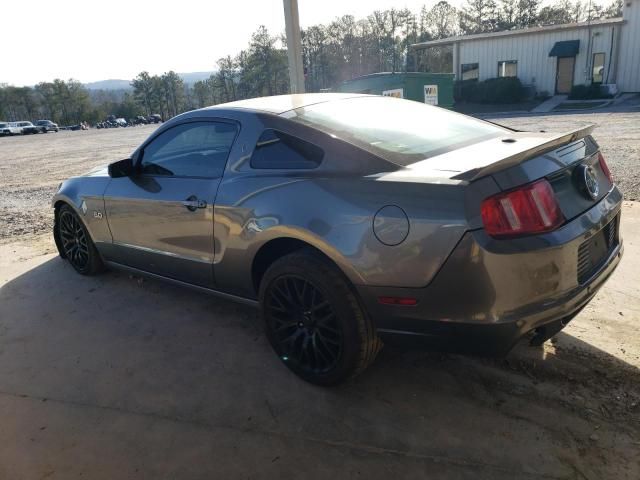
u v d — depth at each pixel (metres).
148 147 3.72
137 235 3.79
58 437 2.55
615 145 10.78
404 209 2.29
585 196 2.50
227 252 3.08
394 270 2.32
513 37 30.00
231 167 3.08
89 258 4.51
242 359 3.16
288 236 2.68
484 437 2.38
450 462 2.24
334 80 64.25
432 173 2.34
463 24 61.16
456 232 2.15
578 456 2.23
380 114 3.19
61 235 4.81
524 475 2.15
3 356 3.37
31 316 3.94
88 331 3.64
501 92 29.73
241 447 2.41
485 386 2.75
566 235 2.25
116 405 2.78
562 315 2.29
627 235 4.75
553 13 57.59
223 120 3.24
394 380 2.86
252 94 75.31
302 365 2.86
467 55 31.92
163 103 105.94
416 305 2.32
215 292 3.44
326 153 2.69
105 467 2.34
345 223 2.45
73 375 3.10
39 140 36.00
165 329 3.61
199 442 2.46
